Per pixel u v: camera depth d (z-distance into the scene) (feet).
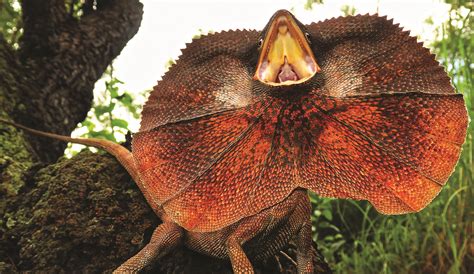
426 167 1.97
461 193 3.22
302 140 2.02
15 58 3.28
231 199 2.05
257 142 2.03
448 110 1.96
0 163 2.56
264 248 2.20
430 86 1.96
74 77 3.41
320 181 2.03
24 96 3.14
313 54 1.94
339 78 1.98
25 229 2.31
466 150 3.24
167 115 2.03
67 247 2.24
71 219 2.28
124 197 2.36
